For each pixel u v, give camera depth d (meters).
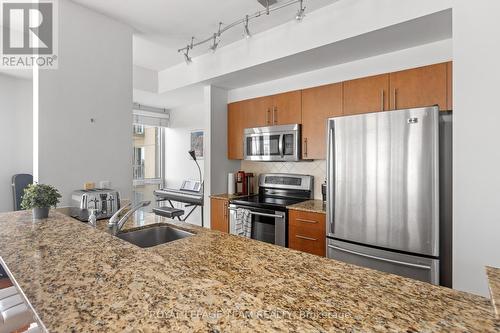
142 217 2.01
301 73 3.00
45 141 1.95
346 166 2.05
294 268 1.01
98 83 2.24
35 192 1.56
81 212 1.91
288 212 2.66
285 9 2.22
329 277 0.92
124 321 0.53
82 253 0.94
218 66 3.07
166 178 5.13
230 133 3.62
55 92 2.00
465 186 1.58
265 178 3.54
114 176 2.33
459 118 1.60
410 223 1.77
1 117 3.11
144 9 2.23
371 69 2.51
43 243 1.06
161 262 0.86
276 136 3.07
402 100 2.23
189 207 4.66
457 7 1.62
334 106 2.65
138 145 4.87
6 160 3.14
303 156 2.90
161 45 2.93
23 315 1.37
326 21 2.20
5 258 0.90
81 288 0.68
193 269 1.00
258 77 3.14
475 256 1.55
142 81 3.60
